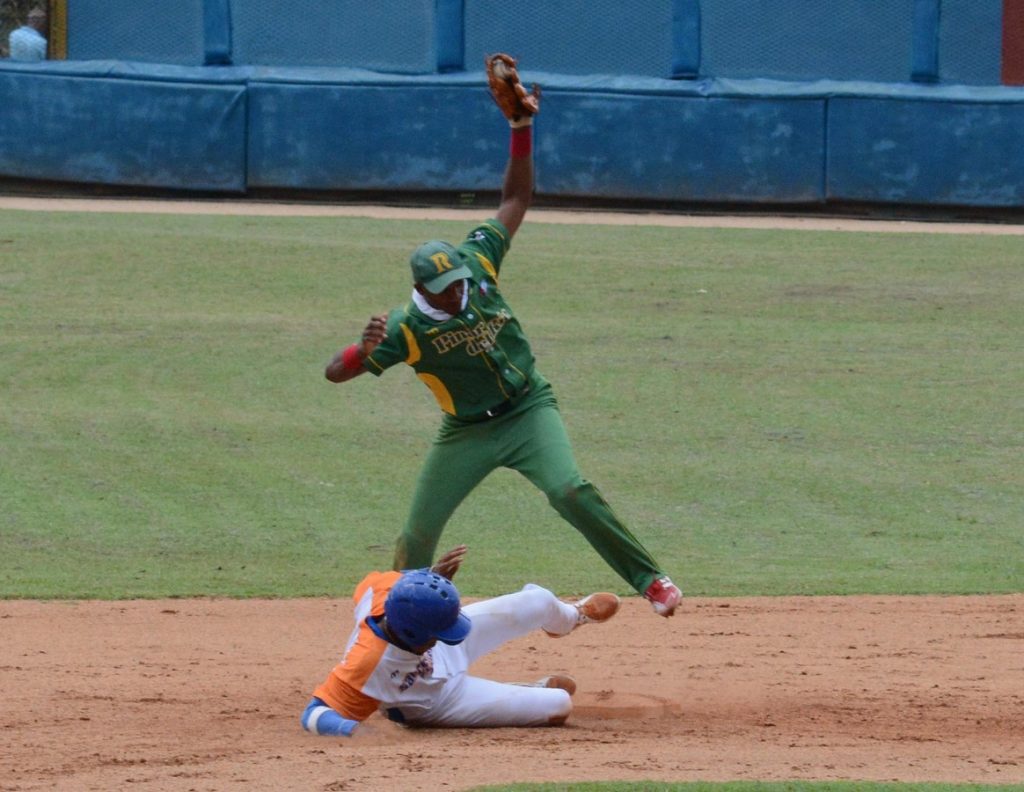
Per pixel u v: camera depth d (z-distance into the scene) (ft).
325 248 276.00
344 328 224.53
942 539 141.28
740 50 332.19
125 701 84.12
